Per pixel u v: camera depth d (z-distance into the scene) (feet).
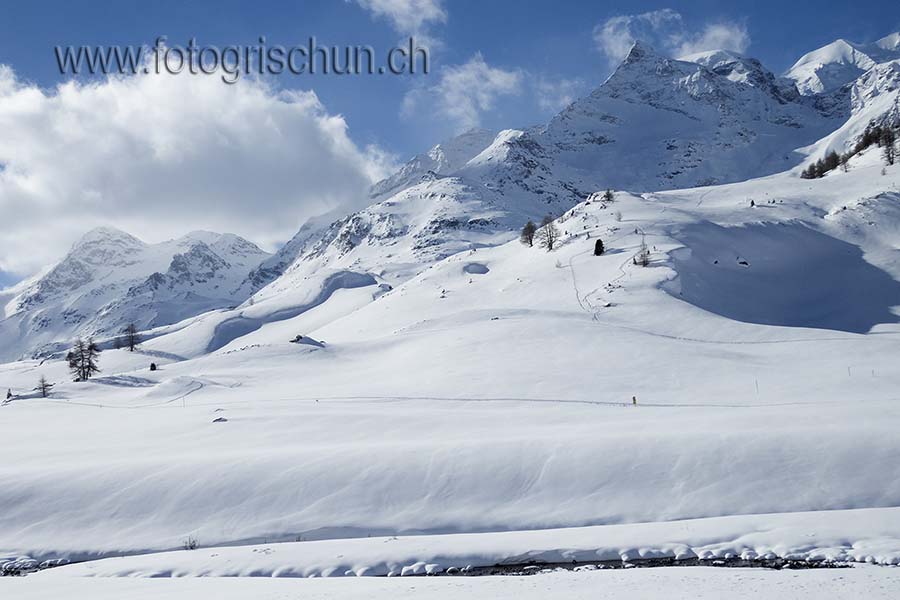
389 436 210.38
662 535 131.54
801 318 456.04
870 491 147.33
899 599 85.46
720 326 358.02
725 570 107.55
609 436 177.78
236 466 178.60
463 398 265.95
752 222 586.45
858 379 246.88
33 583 121.60
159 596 104.12
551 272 512.63
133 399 333.42
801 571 103.71
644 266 468.34
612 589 95.61
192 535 157.07
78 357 546.26
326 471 172.96
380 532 153.38
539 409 238.07
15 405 333.42
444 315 447.42
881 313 448.24
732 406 224.33
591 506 153.89
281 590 106.52
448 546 133.69
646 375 275.18
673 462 163.02
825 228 588.91
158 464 183.93
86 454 212.23
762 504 147.54
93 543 156.97
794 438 165.58
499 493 161.27
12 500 171.73
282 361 405.18
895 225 572.10
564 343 333.83
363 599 96.32
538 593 95.35
